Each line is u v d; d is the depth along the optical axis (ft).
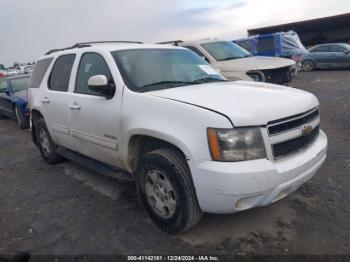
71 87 14.56
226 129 8.60
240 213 11.50
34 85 18.65
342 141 18.67
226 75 28.02
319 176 14.15
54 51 18.26
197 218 9.80
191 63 14.16
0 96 34.45
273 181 8.74
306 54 62.64
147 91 11.32
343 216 10.98
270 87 11.83
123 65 12.25
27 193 14.90
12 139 26.89
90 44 15.64
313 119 10.64
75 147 15.02
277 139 9.11
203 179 8.83
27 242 10.87
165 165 9.72
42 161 19.74
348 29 106.32
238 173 8.42
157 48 14.12
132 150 11.50
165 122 9.77
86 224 11.68
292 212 11.41
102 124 12.26
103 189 14.61
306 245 9.62
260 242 9.91
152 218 10.91
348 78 47.26
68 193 14.47
